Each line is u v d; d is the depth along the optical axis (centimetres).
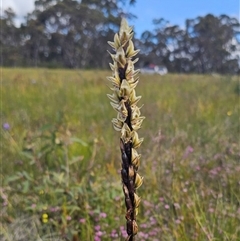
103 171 348
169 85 1097
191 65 6250
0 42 5731
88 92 856
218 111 620
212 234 230
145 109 620
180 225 253
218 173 339
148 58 5644
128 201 89
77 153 376
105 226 261
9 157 388
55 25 5550
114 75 81
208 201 290
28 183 300
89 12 4941
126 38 81
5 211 288
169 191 300
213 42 6062
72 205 279
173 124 498
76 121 534
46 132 454
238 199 277
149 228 261
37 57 5822
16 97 744
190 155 383
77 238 255
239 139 445
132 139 85
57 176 301
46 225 271
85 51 5247
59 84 978
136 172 88
